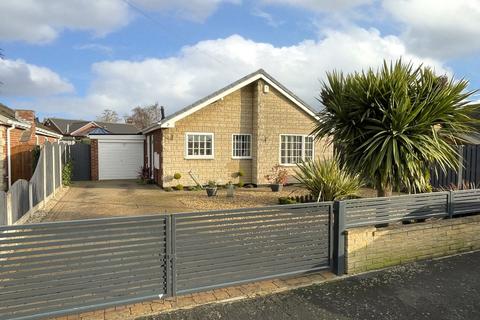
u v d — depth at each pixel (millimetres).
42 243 3150
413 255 4879
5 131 9438
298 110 15148
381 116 5461
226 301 3641
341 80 6086
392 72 5477
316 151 15547
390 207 4777
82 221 3268
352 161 5895
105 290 3367
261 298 3723
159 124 13219
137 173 18250
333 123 6023
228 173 14453
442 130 5613
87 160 17719
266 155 14617
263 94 14477
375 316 3357
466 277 4320
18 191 6477
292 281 4156
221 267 3857
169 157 13492
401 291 3910
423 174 5680
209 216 3775
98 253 3328
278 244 4148
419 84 5562
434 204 5203
